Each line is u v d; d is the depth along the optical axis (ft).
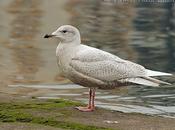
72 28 36.52
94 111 36.73
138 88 51.75
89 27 100.17
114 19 111.86
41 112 35.50
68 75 36.88
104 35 91.20
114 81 36.52
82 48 36.60
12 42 81.35
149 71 36.96
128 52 75.61
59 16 114.62
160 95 49.03
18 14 116.67
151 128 33.09
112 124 33.47
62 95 48.47
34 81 54.60
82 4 137.08
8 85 52.24
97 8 129.49
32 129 31.50
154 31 97.60
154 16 117.19
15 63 64.18
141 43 84.12
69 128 32.19
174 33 95.91
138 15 118.42
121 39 87.35
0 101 38.81
